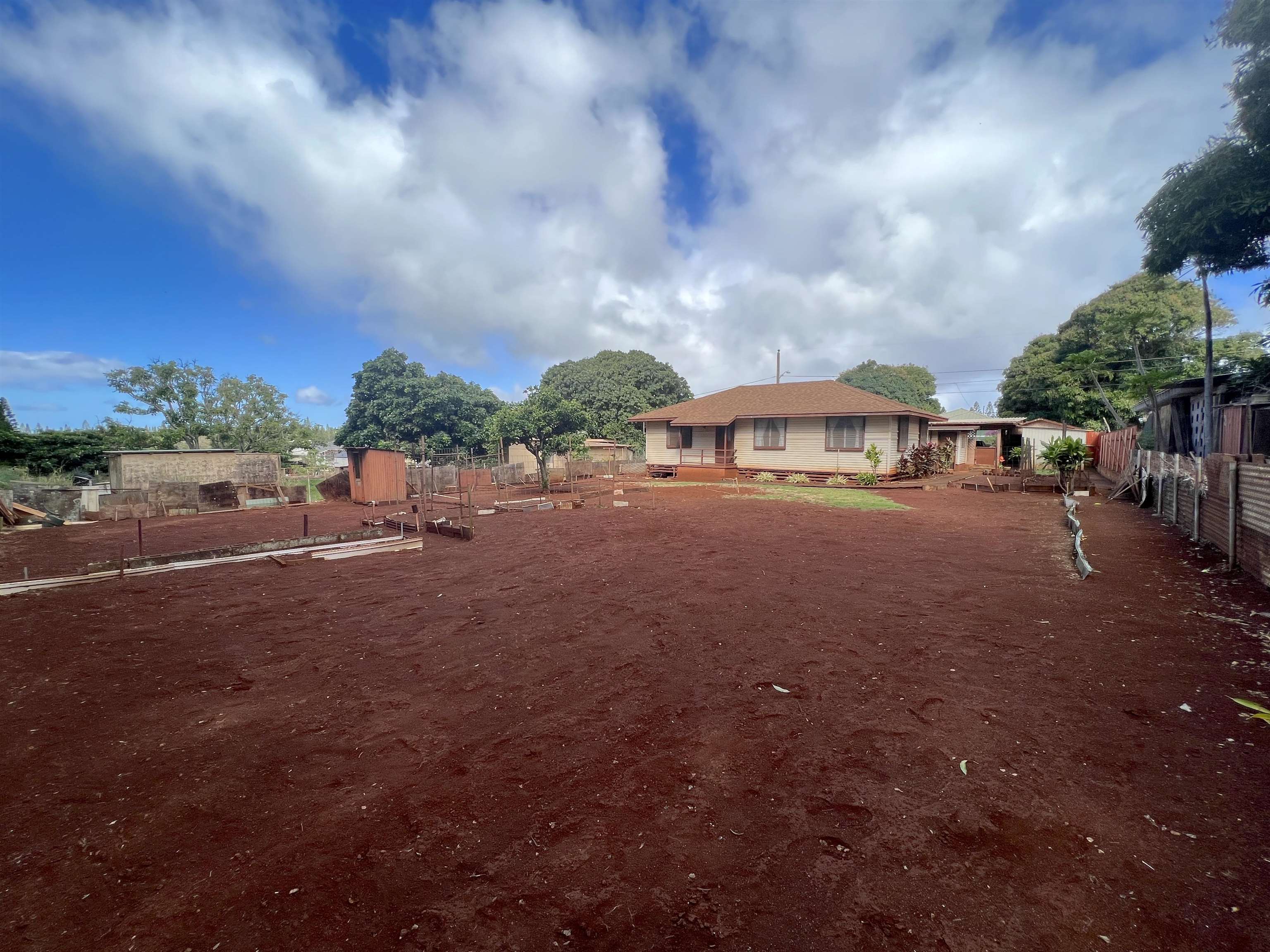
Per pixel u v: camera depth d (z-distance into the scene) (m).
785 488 19.33
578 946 1.90
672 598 6.14
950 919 1.97
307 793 2.81
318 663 4.59
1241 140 7.96
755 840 2.40
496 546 9.67
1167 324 25.34
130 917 2.05
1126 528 10.13
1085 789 2.70
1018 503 14.47
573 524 11.91
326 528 13.01
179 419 31.55
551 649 4.78
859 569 7.31
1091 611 5.37
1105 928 1.92
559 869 2.25
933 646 4.59
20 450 23.31
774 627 5.14
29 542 11.38
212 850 2.40
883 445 21.20
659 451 26.47
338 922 2.01
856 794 2.70
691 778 2.86
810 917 2.00
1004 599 5.85
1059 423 28.89
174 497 16.72
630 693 3.89
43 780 2.96
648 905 2.06
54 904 2.11
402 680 4.23
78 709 3.79
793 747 3.14
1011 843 2.34
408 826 2.54
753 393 26.44
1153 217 9.09
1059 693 3.71
